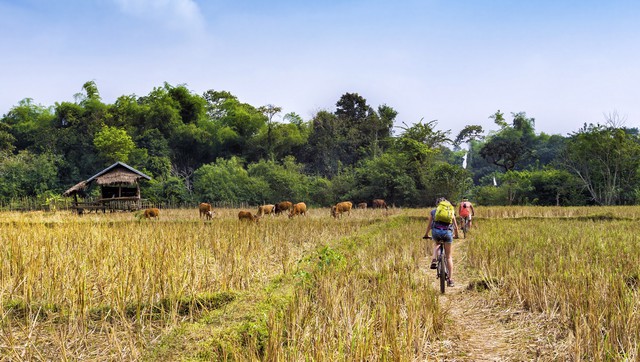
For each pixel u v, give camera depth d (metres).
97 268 6.98
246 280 6.99
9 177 46.50
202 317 5.38
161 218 22.66
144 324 5.23
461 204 16.92
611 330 4.95
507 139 65.50
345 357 4.40
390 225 18.53
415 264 10.40
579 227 16.36
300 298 5.61
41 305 5.53
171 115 56.91
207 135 56.94
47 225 16.64
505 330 6.04
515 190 45.44
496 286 8.02
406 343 4.91
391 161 44.50
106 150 48.78
